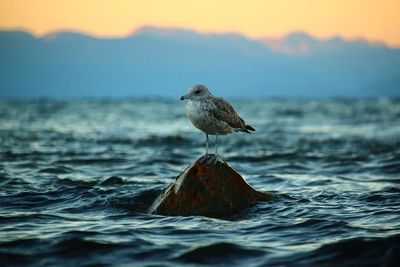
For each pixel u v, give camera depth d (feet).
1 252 32.63
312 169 72.59
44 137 123.75
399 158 78.23
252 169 73.00
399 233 34.83
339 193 51.80
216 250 32.99
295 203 46.88
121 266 30.71
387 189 53.47
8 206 47.16
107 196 50.01
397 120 196.54
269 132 145.59
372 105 435.12
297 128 162.50
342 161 79.77
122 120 202.80
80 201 48.67
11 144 106.42
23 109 307.37
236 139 123.34
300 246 33.65
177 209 43.57
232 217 42.01
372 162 77.41
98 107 368.89
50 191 52.60
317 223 39.19
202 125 43.78
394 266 29.99
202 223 39.88
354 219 40.78
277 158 84.89
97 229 38.32
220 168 44.96
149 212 44.91
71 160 81.71
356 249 32.19
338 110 318.04
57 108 334.44
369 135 130.52
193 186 44.06
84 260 31.63
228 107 44.39
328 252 32.07
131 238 35.78
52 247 33.68
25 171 68.44
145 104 486.79
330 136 130.21
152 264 30.99
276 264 30.63
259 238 35.81
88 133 138.00
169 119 213.46
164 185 52.29
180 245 34.19
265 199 46.55
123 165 76.69
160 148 102.68
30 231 37.73
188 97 43.42
